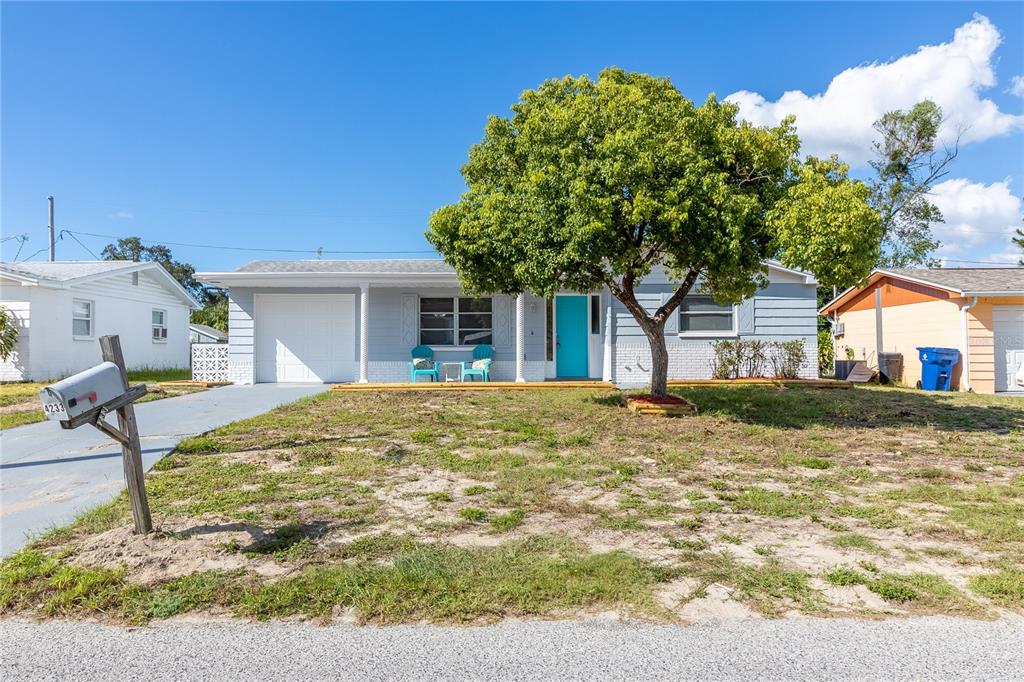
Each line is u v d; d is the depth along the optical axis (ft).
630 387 44.37
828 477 19.56
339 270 50.34
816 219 23.94
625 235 29.25
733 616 10.56
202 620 10.46
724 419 29.91
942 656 9.34
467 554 12.94
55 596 11.08
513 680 8.76
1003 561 12.71
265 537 13.87
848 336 63.77
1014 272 54.34
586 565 12.34
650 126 27.63
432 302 50.31
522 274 29.07
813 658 9.29
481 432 26.96
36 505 16.89
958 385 46.65
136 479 13.74
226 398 39.09
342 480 18.90
